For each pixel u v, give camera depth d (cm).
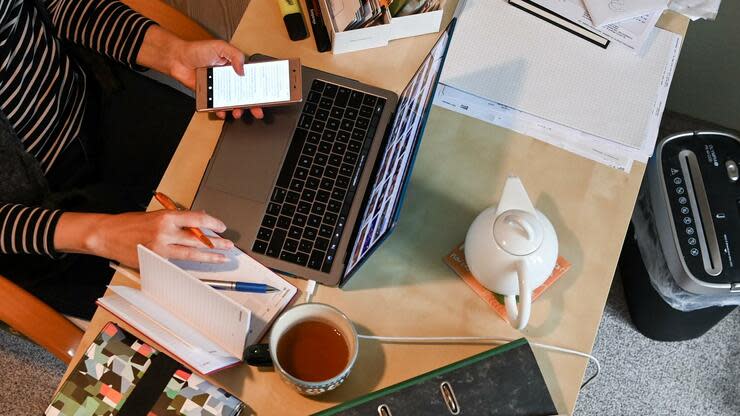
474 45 107
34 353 165
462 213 98
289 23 107
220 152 98
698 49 161
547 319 92
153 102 126
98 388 84
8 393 162
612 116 104
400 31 106
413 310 92
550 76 105
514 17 109
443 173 100
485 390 83
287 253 92
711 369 167
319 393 83
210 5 163
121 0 113
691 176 135
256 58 103
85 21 112
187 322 88
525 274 82
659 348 168
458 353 90
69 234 97
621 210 99
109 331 87
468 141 103
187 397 84
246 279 91
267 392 86
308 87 101
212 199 95
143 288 89
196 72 100
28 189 112
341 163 97
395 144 91
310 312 84
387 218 78
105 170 123
